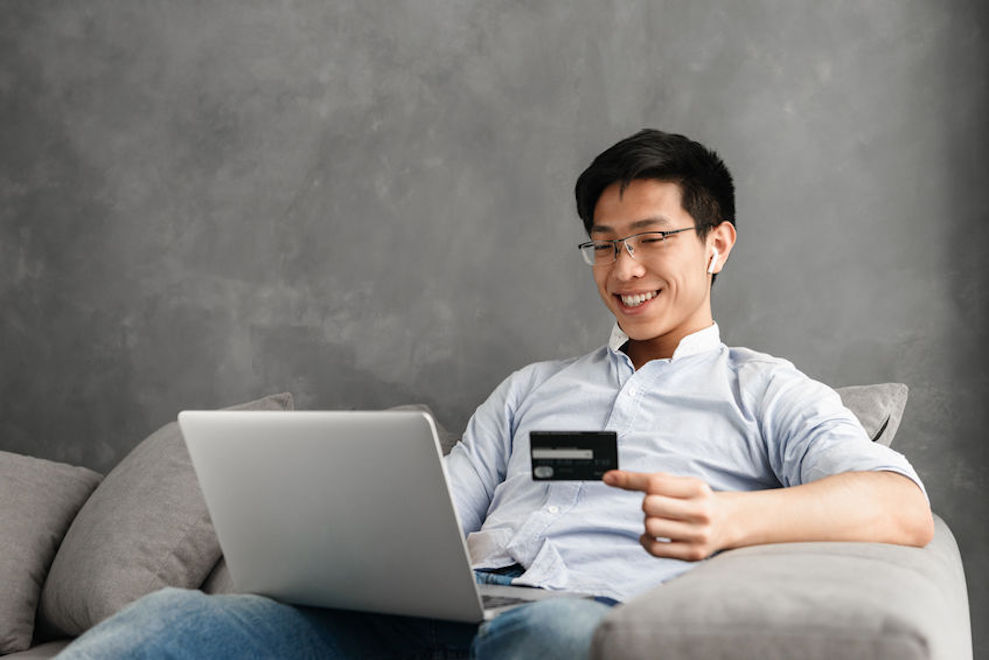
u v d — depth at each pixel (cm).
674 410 156
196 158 255
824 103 212
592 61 227
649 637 93
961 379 203
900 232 207
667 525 111
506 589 140
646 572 140
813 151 212
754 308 216
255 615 119
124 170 261
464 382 235
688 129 220
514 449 169
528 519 151
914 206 206
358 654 125
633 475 113
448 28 237
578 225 227
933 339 205
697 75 220
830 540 121
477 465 172
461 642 128
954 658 97
